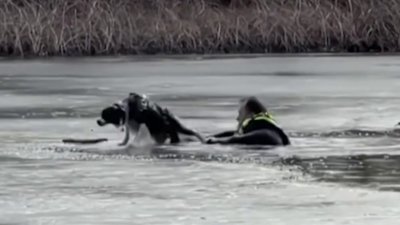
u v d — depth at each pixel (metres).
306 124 33.22
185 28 78.25
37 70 62.69
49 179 21.86
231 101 42.06
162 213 18.06
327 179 21.66
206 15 79.25
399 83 51.03
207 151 26.53
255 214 17.94
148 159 25.03
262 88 48.94
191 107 39.53
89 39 77.00
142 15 79.38
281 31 78.81
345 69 61.62
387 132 30.80
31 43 76.38
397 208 18.34
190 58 73.06
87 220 17.53
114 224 17.23
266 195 19.70
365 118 35.06
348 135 30.08
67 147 27.53
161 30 78.00
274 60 70.06
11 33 76.50
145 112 27.89
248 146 27.34
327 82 52.12
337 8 80.25
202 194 19.92
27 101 42.59
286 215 17.84
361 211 18.12
